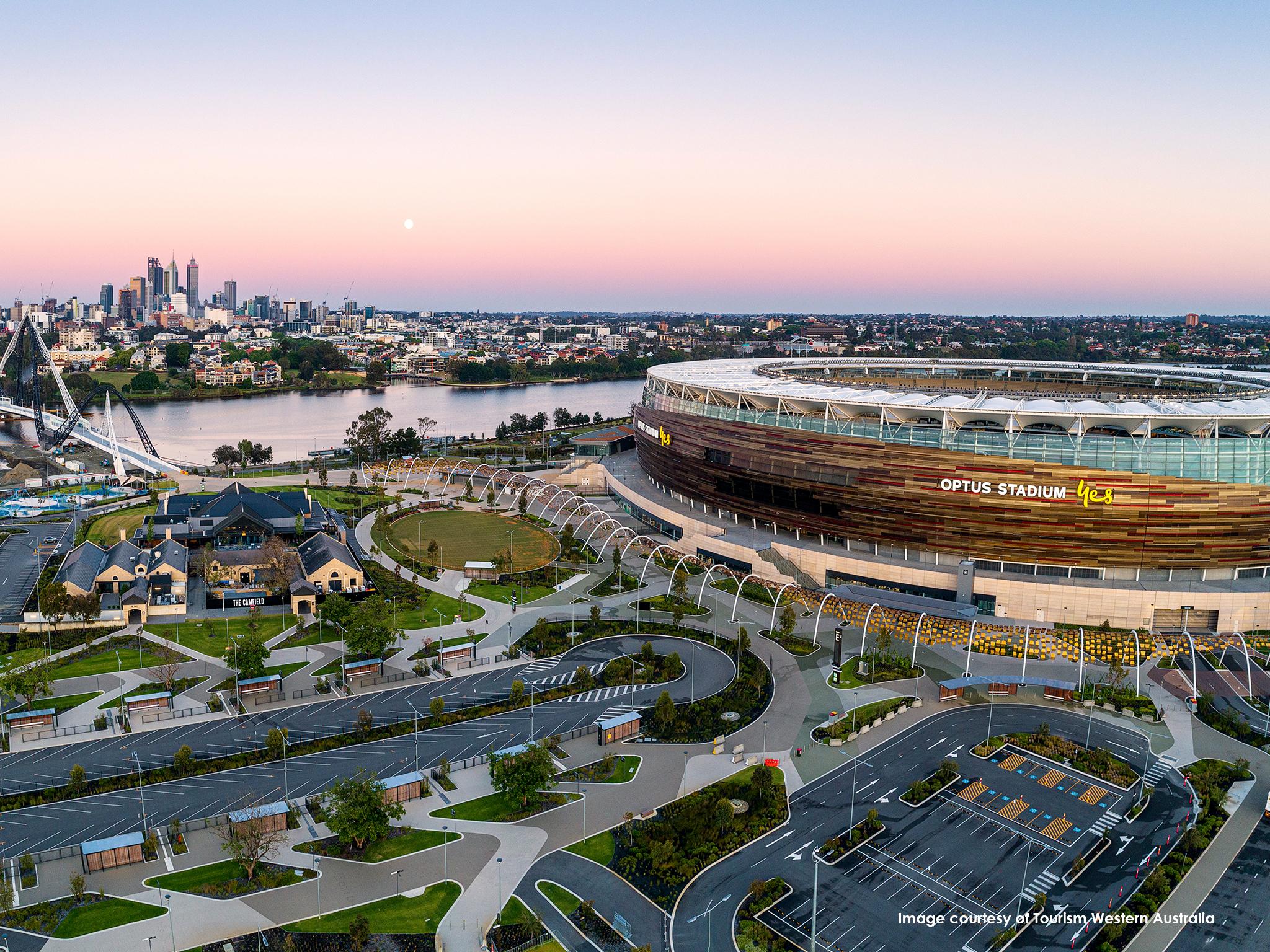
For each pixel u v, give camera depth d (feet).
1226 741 513.04
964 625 648.79
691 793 455.63
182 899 371.56
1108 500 638.53
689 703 552.00
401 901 372.99
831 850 407.64
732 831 422.00
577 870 395.55
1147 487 633.20
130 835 398.01
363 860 399.44
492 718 532.32
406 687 570.46
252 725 518.78
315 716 530.27
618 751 497.46
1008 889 387.34
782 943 351.46
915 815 439.63
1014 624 650.84
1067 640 625.41
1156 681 580.71
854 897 380.58
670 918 366.43
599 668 601.21
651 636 655.76
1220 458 629.10
